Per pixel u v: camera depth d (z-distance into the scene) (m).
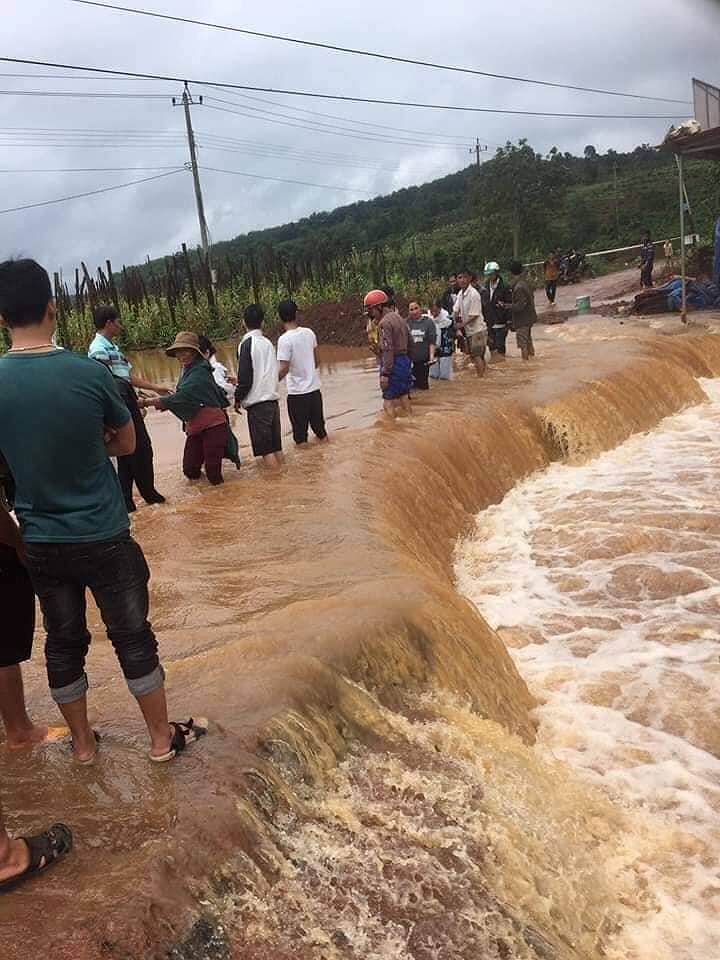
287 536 6.75
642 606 7.05
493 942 3.11
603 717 5.44
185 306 28.17
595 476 10.60
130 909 2.63
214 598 5.53
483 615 7.11
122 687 4.25
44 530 2.99
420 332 12.59
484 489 9.91
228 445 8.84
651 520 8.76
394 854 3.35
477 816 3.72
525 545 8.56
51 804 3.21
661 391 13.71
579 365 13.94
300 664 4.21
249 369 8.94
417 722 4.36
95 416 2.96
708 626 6.59
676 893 3.90
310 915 2.96
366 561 6.05
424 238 68.50
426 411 11.09
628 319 20.83
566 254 35.41
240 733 3.63
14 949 2.49
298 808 3.43
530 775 4.42
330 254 36.03
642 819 4.43
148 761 3.46
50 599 3.17
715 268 21.06
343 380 16.23
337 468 8.71
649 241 25.58
